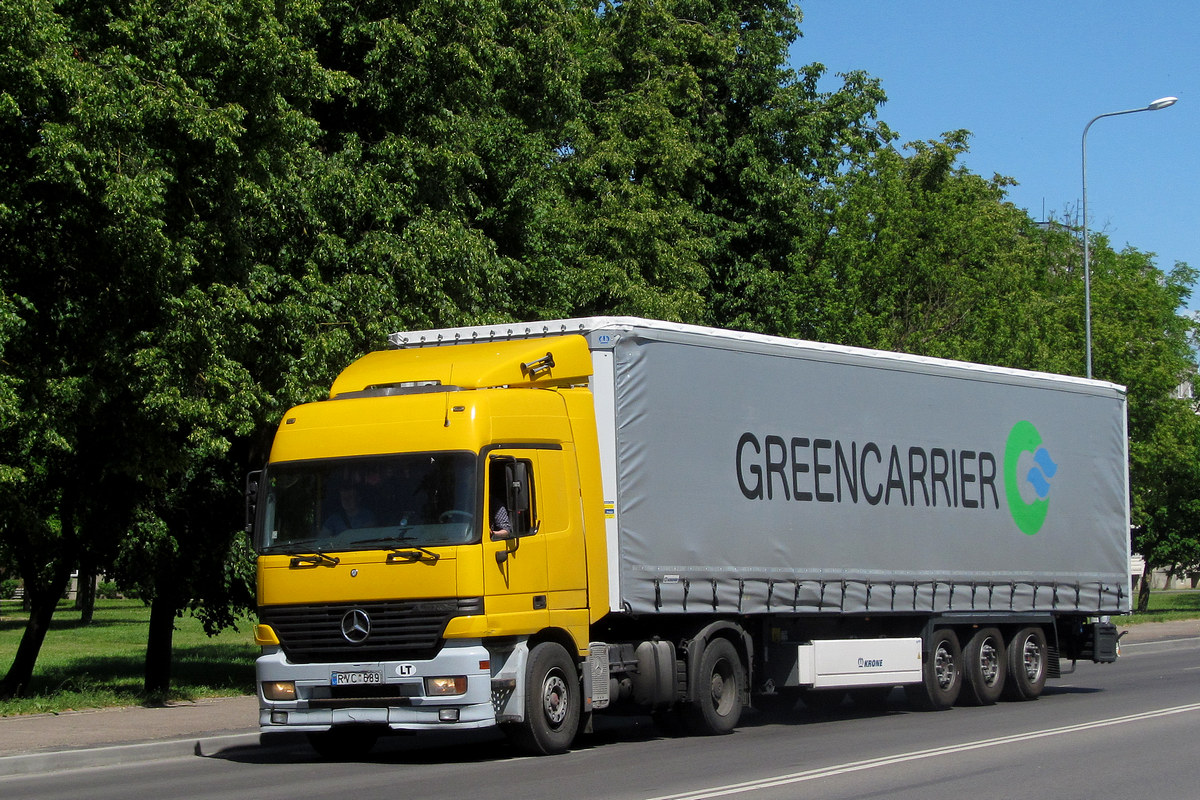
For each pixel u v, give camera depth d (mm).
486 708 11727
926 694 17141
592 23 30859
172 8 16469
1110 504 20594
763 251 34375
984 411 18391
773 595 14828
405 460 12242
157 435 17328
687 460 14094
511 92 23859
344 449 12492
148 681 20750
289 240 18812
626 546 13344
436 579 11773
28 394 16000
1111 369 40656
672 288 27828
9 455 16672
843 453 16062
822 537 15570
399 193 19984
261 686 12336
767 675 15305
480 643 11852
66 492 19328
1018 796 9711
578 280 25750
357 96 20719
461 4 20641
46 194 16359
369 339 18500
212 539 21156
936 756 12078
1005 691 18703
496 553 11977
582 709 13016
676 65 31797
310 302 18000
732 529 14461
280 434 12836
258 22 16438
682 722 14289
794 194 33312
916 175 34594
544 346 13344
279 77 16891
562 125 26484
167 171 15469
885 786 10188
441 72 20797
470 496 11953
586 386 13617
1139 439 41406
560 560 12695
